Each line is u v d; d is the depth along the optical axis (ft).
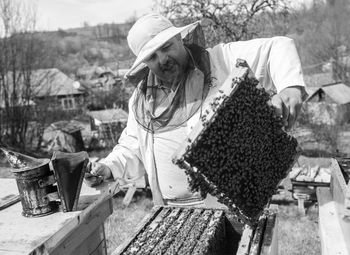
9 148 8.20
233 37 44.14
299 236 25.22
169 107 9.87
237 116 7.16
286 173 8.50
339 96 89.10
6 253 6.55
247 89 7.21
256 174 7.65
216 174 7.03
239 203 7.38
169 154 10.12
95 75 180.55
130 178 11.03
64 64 222.69
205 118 6.93
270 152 7.85
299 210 30.19
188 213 9.39
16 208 8.60
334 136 65.46
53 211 8.18
